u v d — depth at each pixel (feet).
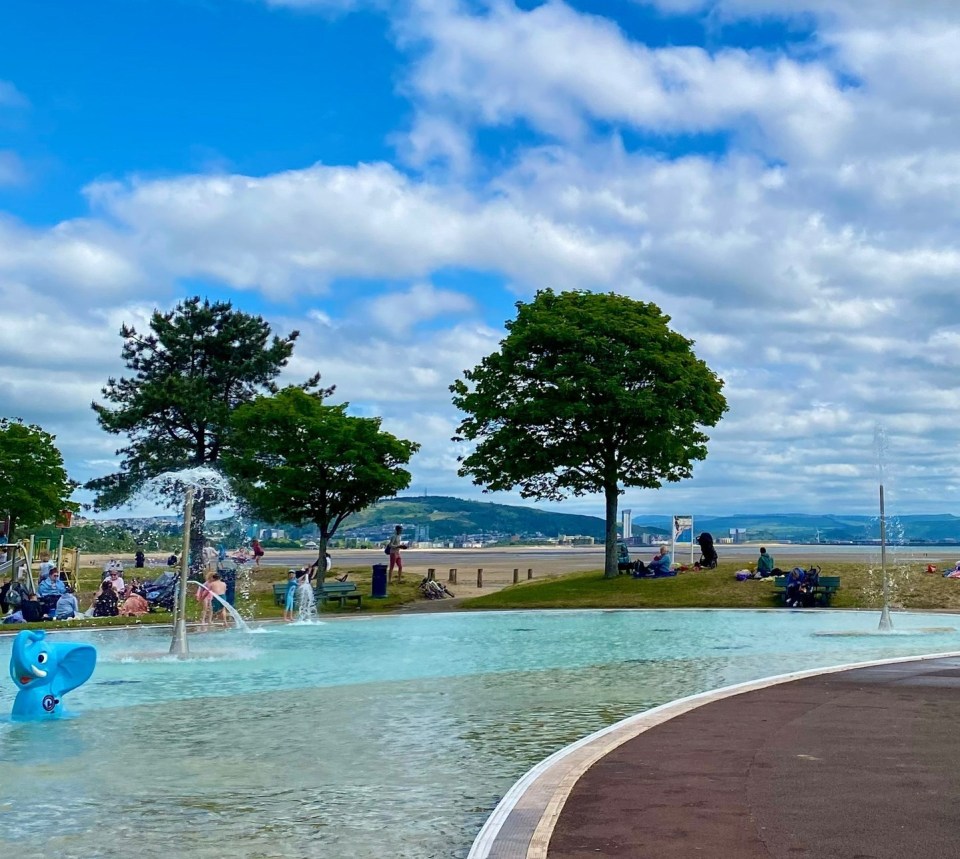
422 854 23.98
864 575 128.26
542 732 40.14
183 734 40.01
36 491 185.47
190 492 71.82
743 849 22.17
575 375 139.64
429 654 70.59
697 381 142.92
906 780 28.50
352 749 36.83
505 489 147.95
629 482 144.46
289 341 217.15
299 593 110.22
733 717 39.68
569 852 22.29
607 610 113.70
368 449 135.85
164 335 209.26
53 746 37.60
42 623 92.27
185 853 24.23
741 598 118.83
